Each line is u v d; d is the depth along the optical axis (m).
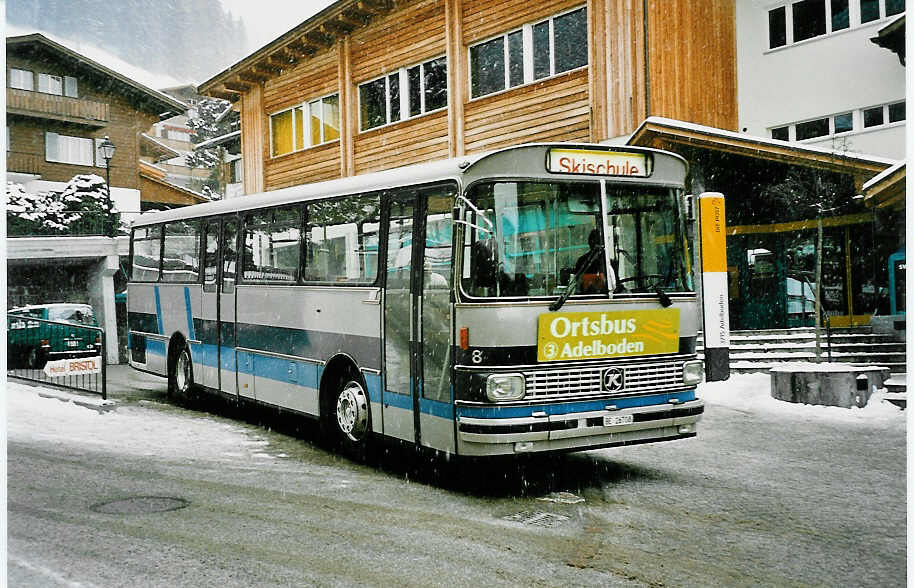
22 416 11.27
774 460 9.41
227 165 51.53
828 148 18.58
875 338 16.86
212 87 29.38
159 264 14.52
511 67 20.66
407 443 8.35
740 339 17.45
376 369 8.88
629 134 18.12
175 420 12.05
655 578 5.55
